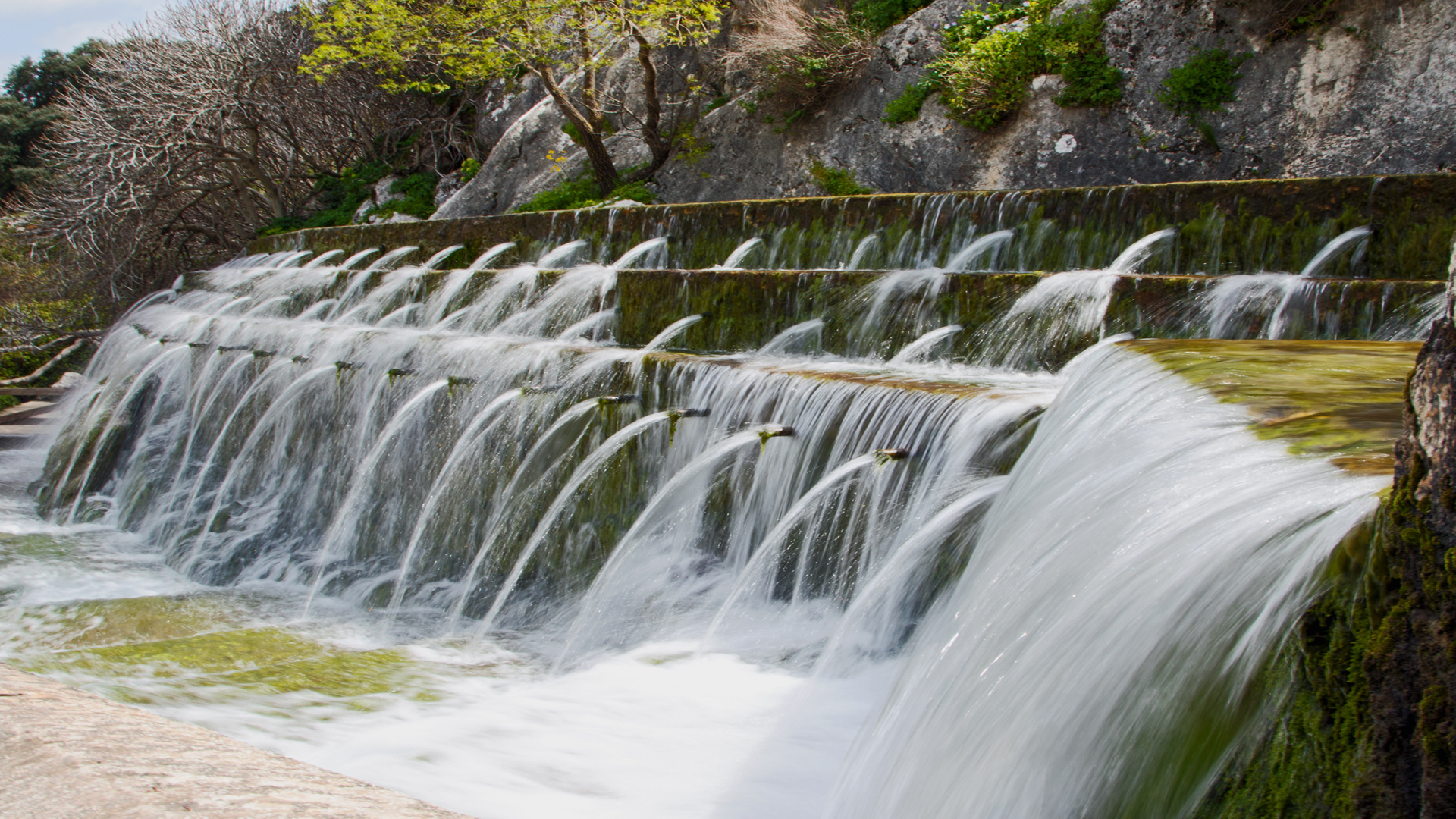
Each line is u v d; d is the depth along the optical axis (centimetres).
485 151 2641
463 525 902
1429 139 1091
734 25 2036
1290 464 245
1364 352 426
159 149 2484
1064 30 1443
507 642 657
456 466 923
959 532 492
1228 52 1287
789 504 648
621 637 634
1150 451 306
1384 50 1149
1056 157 1424
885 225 1071
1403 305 611
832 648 505
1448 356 174
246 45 2639
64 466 1453
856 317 869
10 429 1956
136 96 2603
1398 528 179
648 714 455
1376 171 1123
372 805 172
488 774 383
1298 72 1219
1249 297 670
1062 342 738
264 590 931
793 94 1781
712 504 691
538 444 855
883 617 507
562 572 777
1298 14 1225
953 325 805
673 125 2092
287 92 2727
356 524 1023
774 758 402
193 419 1384
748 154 1845
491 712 455
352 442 1104
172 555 1120
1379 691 177
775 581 609
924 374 713
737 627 592
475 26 1892
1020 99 1469
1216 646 218
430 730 432
